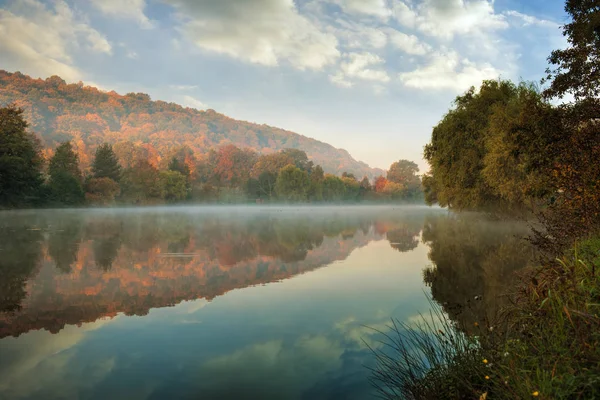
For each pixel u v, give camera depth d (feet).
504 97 96.53
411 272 46.03
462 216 154.10
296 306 31.78
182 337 24.73
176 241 80.43
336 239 85.81
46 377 19.19
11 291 37.45
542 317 15.48
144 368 20.12
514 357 14.19
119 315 29.84
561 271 18.16
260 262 54.65
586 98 40.45
